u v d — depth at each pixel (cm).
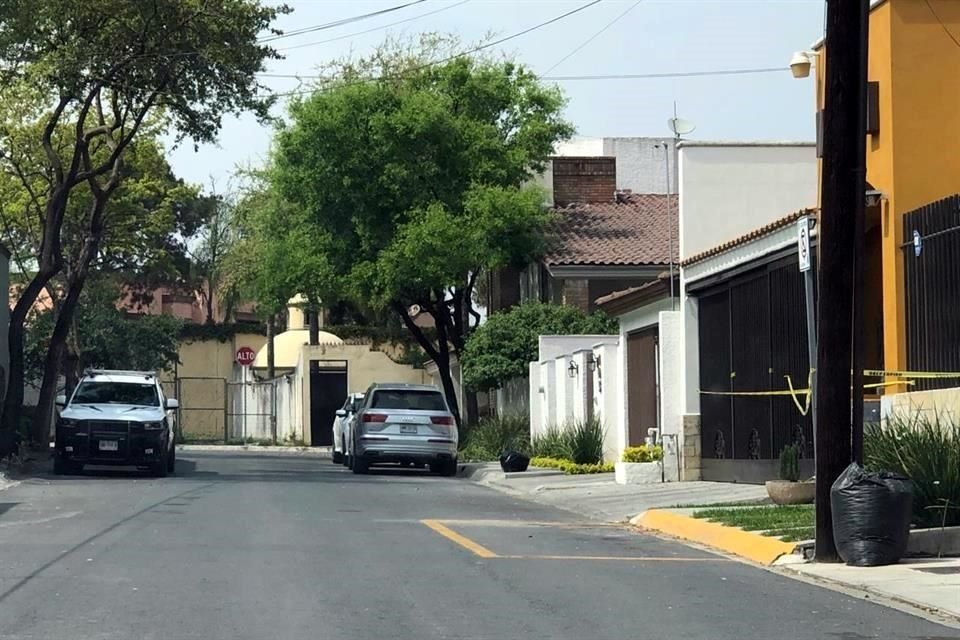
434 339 7856
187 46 4247
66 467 4050
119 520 2475
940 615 1542
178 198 6384
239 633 1344
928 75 2747
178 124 4450
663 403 3638
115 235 6225
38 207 5269
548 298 6019
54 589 1608
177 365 8444
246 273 7494
